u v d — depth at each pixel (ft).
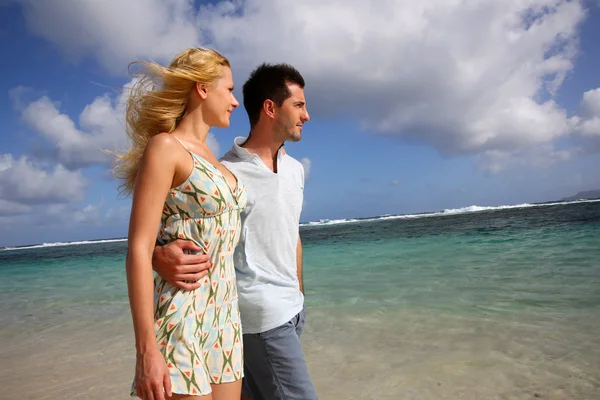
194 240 5.82
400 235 65.26
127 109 6.26
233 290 6.37
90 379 12.66
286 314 7.36
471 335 14.12
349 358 12.98
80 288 33.73
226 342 6.06
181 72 6.04
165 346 5.48
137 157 6.23
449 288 21.66
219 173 6.04
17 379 13.17
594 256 27.37
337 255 43.91
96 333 18.26
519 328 14.43
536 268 25.05
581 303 16.83
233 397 6.07
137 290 5.03
